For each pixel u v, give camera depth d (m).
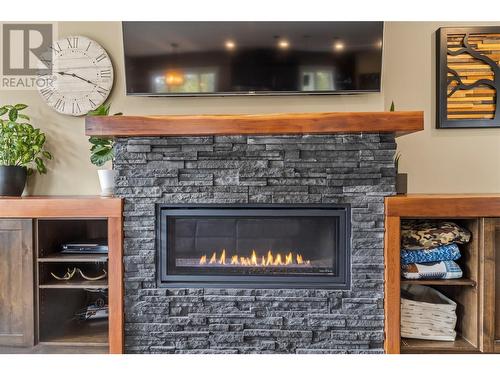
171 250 2.04
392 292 1.94
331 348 1.99
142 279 2.01
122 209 2.00
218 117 1.92
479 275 1.97
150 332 2.01
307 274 2.02
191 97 2.41
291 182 1.99
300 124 1.90
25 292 2.01
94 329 2.22
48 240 2.14
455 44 2.48
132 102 2.43
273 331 2.00
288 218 2.05
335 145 1.97
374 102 2.35
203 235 2.09
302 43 2.26
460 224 2.20
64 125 2.47
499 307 1.94
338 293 1.98
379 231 1.96
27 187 2.49
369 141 1.96
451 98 2.49
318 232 2.07
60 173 2.48
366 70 2.25
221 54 2.28
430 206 1.92
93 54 2.42
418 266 2.03
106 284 2.05
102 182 2.24
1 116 2.48
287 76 2.27
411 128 1.87
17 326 2.02
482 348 1.95
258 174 1.99
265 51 2.27
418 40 2.51
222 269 2.05
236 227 2.09
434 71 2.51
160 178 2.01
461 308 2.15
